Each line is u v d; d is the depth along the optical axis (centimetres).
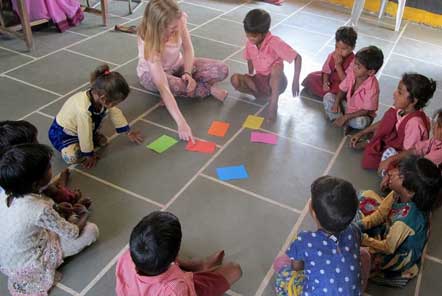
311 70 369
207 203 220
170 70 309
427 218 180
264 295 176
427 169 172
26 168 152
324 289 143
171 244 129
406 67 395
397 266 180
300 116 301
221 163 248
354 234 149
